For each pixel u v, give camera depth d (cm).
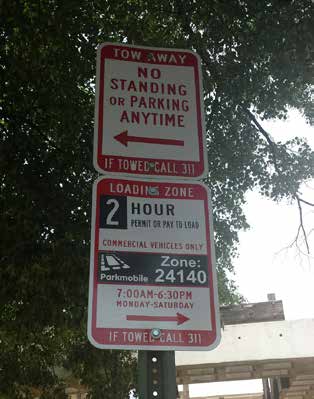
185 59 160
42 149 316
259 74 322
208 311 122
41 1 280
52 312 311
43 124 321
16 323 319
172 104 152
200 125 150
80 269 303
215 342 120
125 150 142
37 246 303
